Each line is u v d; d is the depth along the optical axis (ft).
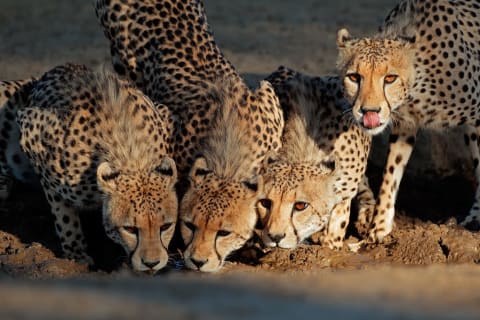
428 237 40.73
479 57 43.93
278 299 28.60
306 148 41.47
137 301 27.99
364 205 46.21
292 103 43.37
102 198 38.60
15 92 46.47
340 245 42.60
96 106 39.91
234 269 38.52
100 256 42.60
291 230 38.55
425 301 28.66
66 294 29.30
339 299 28.76
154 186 37.29
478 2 45.09
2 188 46.47
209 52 45.80
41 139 40.27
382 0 81.46
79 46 68.80
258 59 64.95
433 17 42.96
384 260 40.68
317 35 71.67
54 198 41.06
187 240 37.52
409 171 50.03
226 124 39.73
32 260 39.96
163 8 46.62
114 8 47.06
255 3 81.05
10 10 77.71
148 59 46.16
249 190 37.58
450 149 49.60
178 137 41.24
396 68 40.91
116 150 38.83
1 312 26.76
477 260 39.65
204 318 25.63
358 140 42.80
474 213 44.70
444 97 42.88
